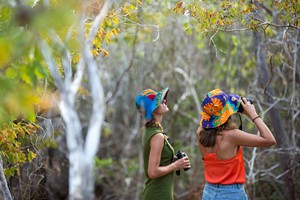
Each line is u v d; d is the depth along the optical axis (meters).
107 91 13.27
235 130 4.98
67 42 3.30
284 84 8.91
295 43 7.44
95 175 11.02
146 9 8.60
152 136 5.06
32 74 3.37
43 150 7.03
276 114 8.41
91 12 5.39
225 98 4.99
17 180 6.42
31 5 3.90
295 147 8.17
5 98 3.13
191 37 11.54
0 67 3.47
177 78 12.16
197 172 10.36
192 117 11.72
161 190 5.12
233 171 4.98
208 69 11.44
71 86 3.05
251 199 7.93
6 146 5.30
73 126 2.84
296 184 9.03
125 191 11.25
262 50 8.17
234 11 5.77
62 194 8.98
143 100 5.16
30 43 3.08
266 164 9.31
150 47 11.77
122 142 13.42
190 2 6.34
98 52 5.86
